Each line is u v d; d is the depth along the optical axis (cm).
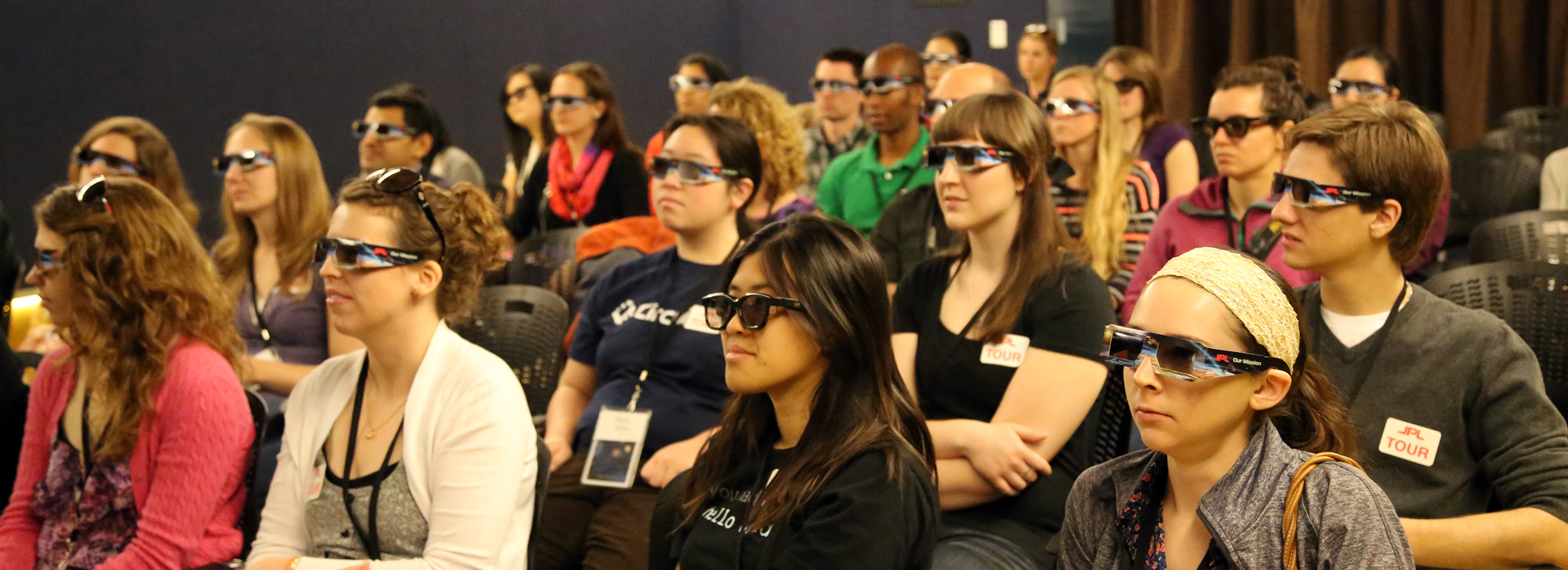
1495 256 359
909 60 441
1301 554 129
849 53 568
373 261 202
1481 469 199
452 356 208
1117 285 391
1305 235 205
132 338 223
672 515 197
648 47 995
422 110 546
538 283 432
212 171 666
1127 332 137
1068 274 247
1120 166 401
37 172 582
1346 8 650
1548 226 350
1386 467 204
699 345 293
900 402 180
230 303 240
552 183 543
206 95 662
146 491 223
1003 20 877
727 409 193
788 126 425
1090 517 151
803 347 176
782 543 170
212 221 664
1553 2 592
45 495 230
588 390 322
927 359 257
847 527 162
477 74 843
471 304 219
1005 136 246
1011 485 232
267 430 321
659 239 416
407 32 787
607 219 530
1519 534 186
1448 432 200
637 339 302
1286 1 672
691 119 310
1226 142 325
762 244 182
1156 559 142
